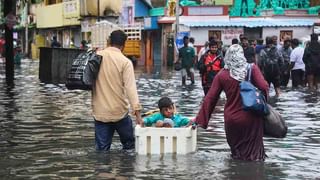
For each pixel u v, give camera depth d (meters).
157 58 51.62
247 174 8.85
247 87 9.59
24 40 80.75
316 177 8.74
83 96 20.61
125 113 10.41
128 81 10.13
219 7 46.97
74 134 12.43
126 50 44.31
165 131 10.12
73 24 58.53
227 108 9.84
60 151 10.59
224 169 9.14
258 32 46.97
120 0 48.72
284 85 25.80
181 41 42.34
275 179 8.58
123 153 10.30
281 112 16.11
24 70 39.59
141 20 52.34
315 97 20.50
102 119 10.34
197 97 20.28
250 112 9.66
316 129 13.22
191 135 10.29
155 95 21.03
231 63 9.76
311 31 47.16
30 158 10.03
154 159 9.80
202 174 8.81
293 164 9.58
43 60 29.56
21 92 22.20
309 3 48.81
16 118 14.81
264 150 10.26
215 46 17.55
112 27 31.31
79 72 10.26
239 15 47.44
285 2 48.28
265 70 21.12
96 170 9.09
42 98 19.89
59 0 66.06
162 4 53.09
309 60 24.41
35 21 75.06
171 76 33.31
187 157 9.98
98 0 42.16
